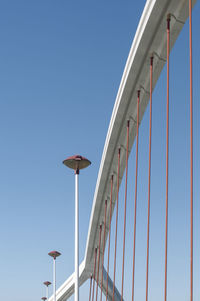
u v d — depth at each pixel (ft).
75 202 64.54
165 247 57.16
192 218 46.62
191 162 48.52
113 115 91.76
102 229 146.61
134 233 82.58
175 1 60.44
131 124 92.32
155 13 63.52
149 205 70.69
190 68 52.13
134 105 85.97
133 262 81.51
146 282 69.46
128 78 78.64
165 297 55.93
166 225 57.52
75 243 63.21
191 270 45.39
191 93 51.19
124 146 100.37
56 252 137.18
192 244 46.06
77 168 65.72
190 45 53.06
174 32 66.39
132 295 79.71
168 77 63.05
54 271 138.10
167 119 61.77
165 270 56.70
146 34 67.87
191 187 47.65
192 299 44.83
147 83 79.10
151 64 73.10
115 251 105.70
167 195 58.49
